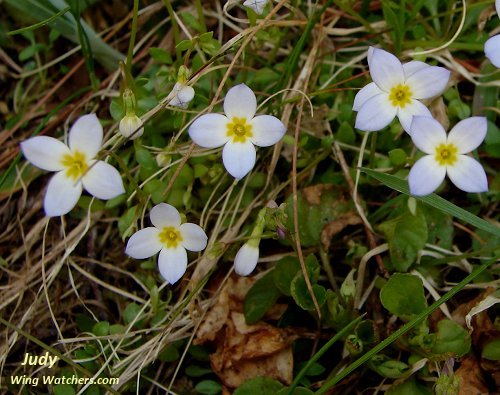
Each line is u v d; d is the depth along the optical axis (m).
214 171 0.12
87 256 0.12
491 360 0.11
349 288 0.11
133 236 0.10
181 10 0.14
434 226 0.12
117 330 0.11
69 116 0.13
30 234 0.12
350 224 0.12
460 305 0.11
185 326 0.11
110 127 0.13
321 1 0.13
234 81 0.13
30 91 0.14
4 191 0.13
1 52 0.14
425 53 0.11
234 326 0.11
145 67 0.13
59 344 0.12
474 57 0.13
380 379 0.11
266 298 0.11
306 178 0.12
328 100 0.13
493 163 0.12
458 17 0.13
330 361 0.11
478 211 0.12
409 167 0.12
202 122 0.10
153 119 0.12
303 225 0.12
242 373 0.11
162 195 0.11
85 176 0.09
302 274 0.11
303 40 0.12
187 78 0.11
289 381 0.11
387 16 0.12
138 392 0.11
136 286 0.12
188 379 0.12
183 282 0.12
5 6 0.14
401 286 0.10
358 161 0.12
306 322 0.11
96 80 0.13
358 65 0.13
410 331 0.10
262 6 0.11
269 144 0.10
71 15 0.12
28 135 0.13
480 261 0.11
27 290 0.12
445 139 0.09
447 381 0.10
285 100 0.12
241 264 0.10
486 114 0.12
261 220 0.10
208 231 0.12
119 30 0.14
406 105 0.10
